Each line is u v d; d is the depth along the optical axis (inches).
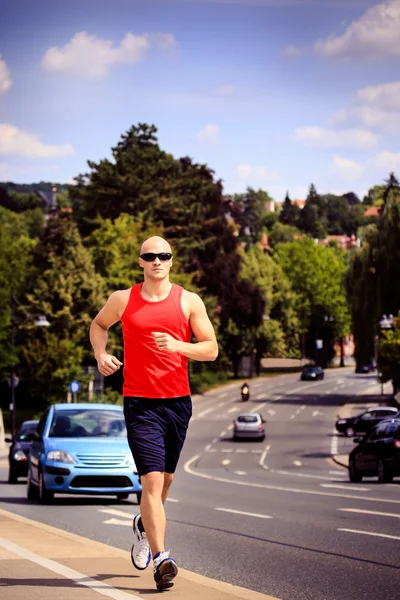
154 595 344.2
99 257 4178.2
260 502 1046.4
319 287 5679.1
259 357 5502.0
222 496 1160.8
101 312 376.2
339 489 1299.2
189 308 372.2
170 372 364.8
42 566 425.4
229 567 513.3
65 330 3627.0
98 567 422.9
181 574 418.6
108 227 4313.5
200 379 5265.8
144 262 371.6
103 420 1047.6
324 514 863.7
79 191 5039.4
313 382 5812.0
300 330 4987.7
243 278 5482.3
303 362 5093.5
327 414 4197.8
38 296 3698.3
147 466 358.0
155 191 5032.0
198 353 362.6
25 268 3828.7
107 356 372.8
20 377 3627.0
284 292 5364.2
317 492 1222.9
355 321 3777.1
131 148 5206.7
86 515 849.5
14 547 502.6
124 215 4594.0
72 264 3708.2
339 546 611.8
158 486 358.3
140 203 4933.6
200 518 837.8
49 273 3720.5
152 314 368.2
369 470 1569.9
